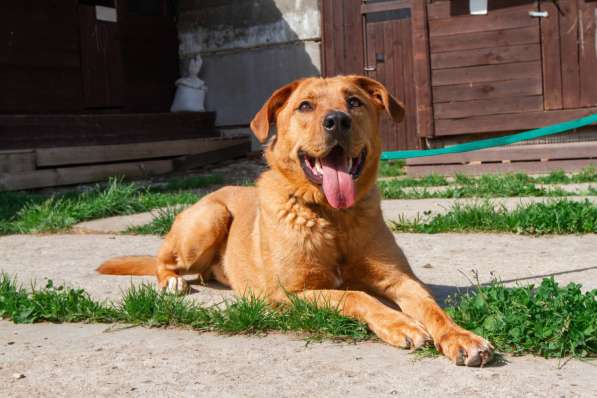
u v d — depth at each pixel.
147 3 16.94
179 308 3.83
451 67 12.88
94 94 15.23
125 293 4.61
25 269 5.71
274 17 16.44
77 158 13.09
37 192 12.14
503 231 6.44
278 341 3.40
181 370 3.01
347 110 3.89
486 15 12.63
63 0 14.45
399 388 2.68
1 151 11.96
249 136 17.28
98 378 2.95
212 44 17.41
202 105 17.31
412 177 12.71
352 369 2.92
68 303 4.09
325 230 3.77
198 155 15.38
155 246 6.64
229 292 4.64
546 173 12.20
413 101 14.86
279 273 3.84
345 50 15.30
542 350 3.01
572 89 12.36
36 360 3.24
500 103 12.71
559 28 12.33
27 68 13.70
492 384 2.67
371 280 3.86
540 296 3.41
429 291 3.85
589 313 3.17
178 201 9.30
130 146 14.16
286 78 16.50
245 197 4.75
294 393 2.68
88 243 6.95
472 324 3.28
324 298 3.61
